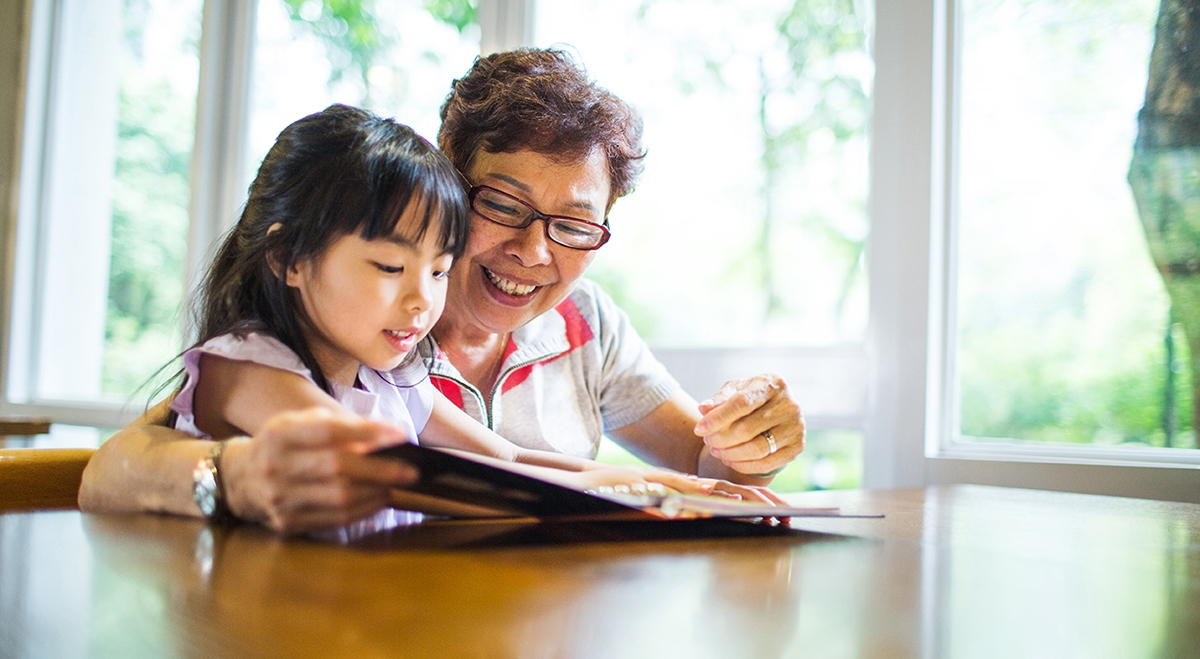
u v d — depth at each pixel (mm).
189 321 913
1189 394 1499
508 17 2137
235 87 2557
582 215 1072
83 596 411
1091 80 1594
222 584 438
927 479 1629
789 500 1052
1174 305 1513
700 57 2023
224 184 2545
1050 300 1618
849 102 1850
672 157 2066
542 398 1259
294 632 358
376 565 496
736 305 2021
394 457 566
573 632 376
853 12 1843
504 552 559
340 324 781
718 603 444
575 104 1053
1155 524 922
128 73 2746
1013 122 1658
